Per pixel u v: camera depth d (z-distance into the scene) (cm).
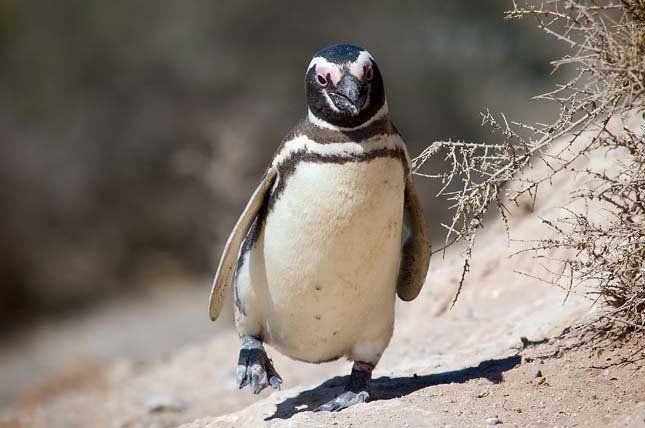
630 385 1848
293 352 2123
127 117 8225
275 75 8412
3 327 7281
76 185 7975
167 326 6581
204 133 8100
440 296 2909
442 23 8744
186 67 8369
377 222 1917
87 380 3797
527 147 1889
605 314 1972
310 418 1911
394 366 2512
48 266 7681
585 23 1869
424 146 8250
